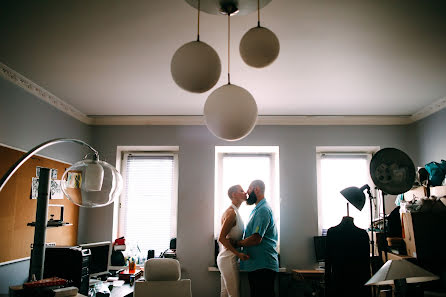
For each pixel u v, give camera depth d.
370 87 3.32
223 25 2.21
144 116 4.41
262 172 4.63
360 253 2.75
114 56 2.68
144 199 4.58
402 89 3.37
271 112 4.22
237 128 1.21
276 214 4.46
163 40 2.42
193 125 4.47
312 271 3.84
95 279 3.47
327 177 4.52
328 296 2.75
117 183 2.02
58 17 2.13
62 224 3.00
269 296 3.07
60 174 3.75
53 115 3.66
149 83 3.26
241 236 3.40
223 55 2.63
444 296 2.74
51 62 2.78
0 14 2.09
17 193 3.01
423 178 3.29
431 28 2.25
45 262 2.70
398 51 2.58
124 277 3.46
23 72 2.99
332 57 2.67
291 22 2.18
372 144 4.34
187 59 1.15
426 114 3.99
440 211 3.04
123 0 1.96
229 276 3.28
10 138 2.96
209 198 4.28
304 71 2.95
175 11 2.06
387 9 2.04
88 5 2.00
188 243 4.18
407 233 3.20
